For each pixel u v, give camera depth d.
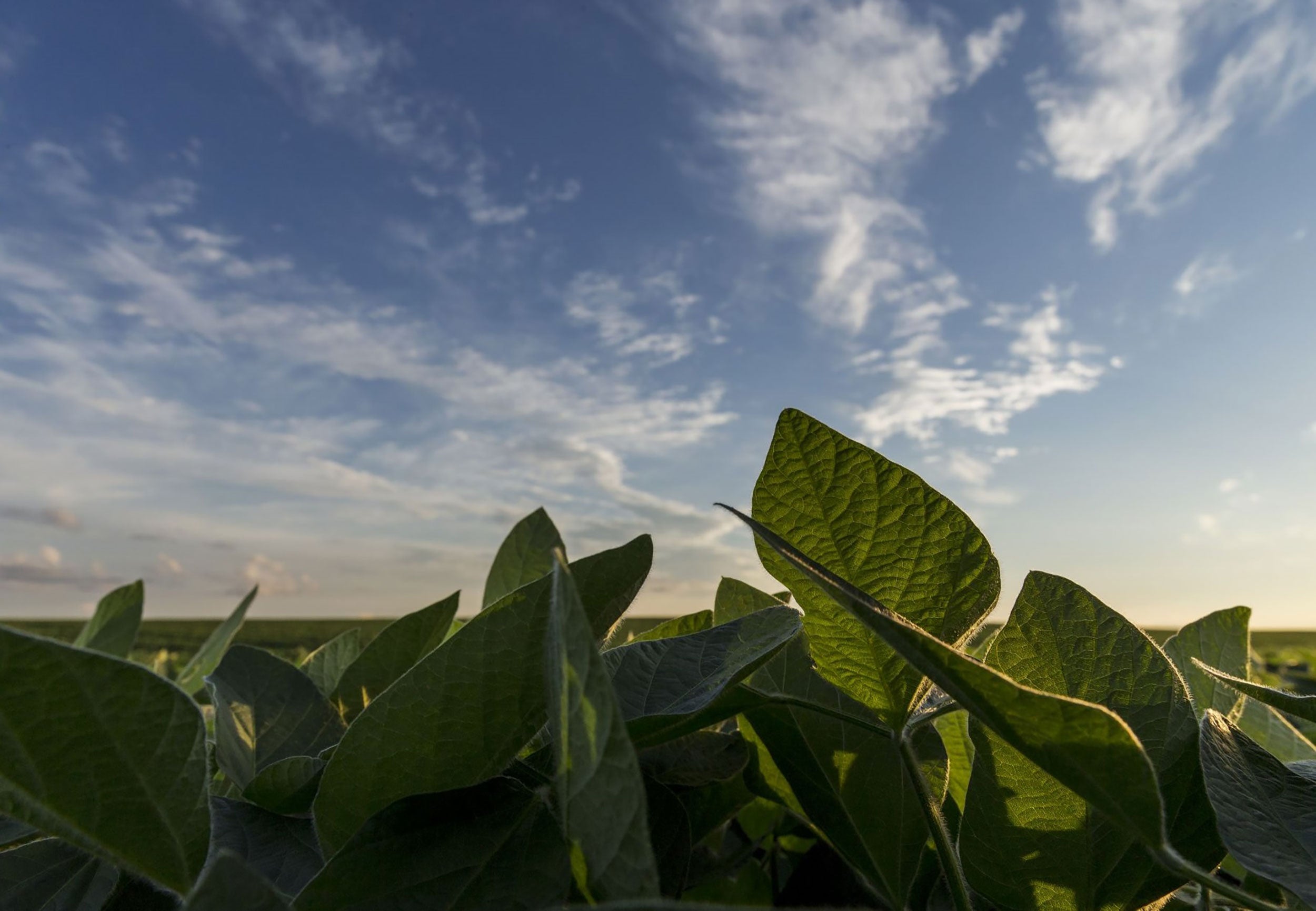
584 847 0.44
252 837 0.71
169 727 0.54
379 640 1.06
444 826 0.57
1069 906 0.67
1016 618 0.72
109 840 0.54
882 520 0.73
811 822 0.83
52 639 0.51
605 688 0.41
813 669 0.89
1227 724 0.70
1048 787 0.69
